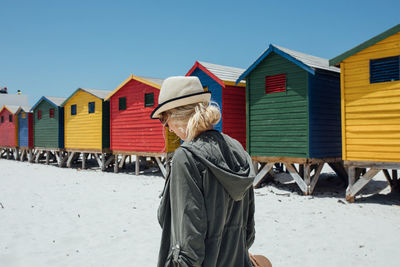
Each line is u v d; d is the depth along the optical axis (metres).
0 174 17.62
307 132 10.28
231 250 1.56
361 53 9.16
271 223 7.19
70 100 20.98
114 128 17.72
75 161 24.19
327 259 5.16
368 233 6.36
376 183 12.59
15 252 5.67
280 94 10.96
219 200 1.50
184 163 1.47
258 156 11.52
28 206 9.26
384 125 8.75
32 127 25.89
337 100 11.46
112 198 10.27
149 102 15.84
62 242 6.17
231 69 14.77
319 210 8.30
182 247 1.42
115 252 5.64
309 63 10.46
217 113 1.63
